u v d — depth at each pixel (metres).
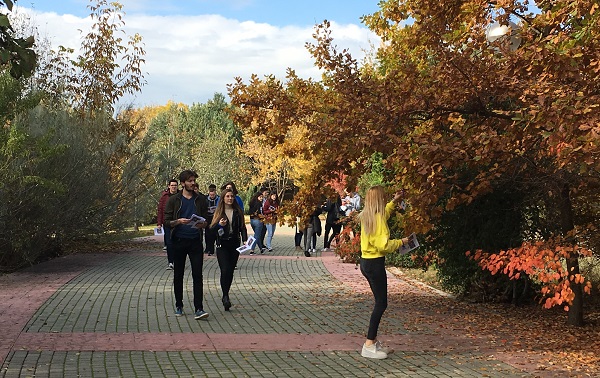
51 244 19.25
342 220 14.80
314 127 9.47
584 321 11.30
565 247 8.63
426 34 9.65
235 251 12.04
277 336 9.73
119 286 14.29
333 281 16.39
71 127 19.47
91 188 19.22
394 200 9.20
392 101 9.41
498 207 12.27
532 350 9.11
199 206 11.16
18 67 6.07
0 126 16.11
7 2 5.83
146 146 23.16
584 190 10.26
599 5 7.57
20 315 10.68
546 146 8.41
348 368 8.01
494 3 9.36
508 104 10.36
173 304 12.24
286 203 10.63
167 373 7.52
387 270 19.00
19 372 7.35
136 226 24.52
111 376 7.31
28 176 15.46
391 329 10.50
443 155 8.38
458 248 12.97
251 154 58.16
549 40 8.27
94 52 26.69
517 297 13.15
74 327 9.91
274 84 10.36
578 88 7.71
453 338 9.87
